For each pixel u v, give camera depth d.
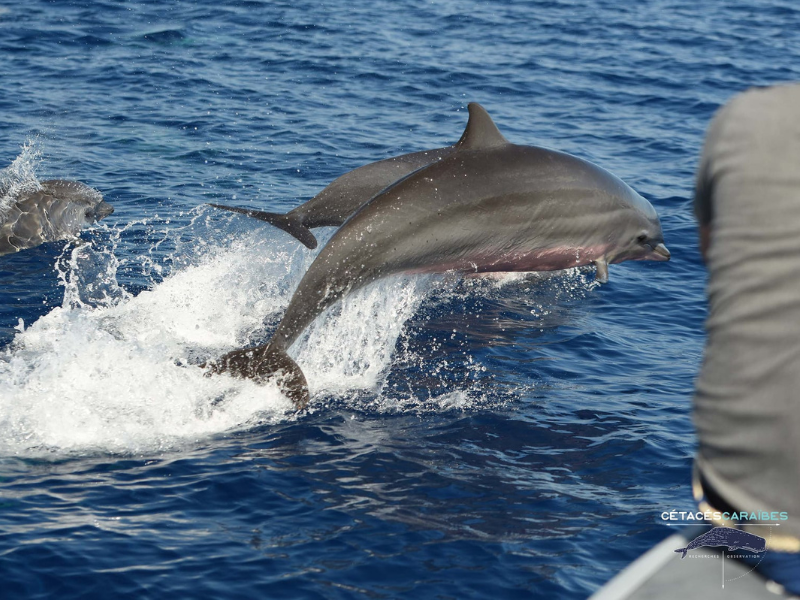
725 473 1.84
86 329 8.88
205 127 16.33
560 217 8.81
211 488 6.17
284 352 7.37
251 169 14.36
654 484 6.44
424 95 19.02
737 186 1.82
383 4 26.98
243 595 4.98
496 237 8.47
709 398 1.86
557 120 17.75
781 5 29.25
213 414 7.29
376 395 7.82
